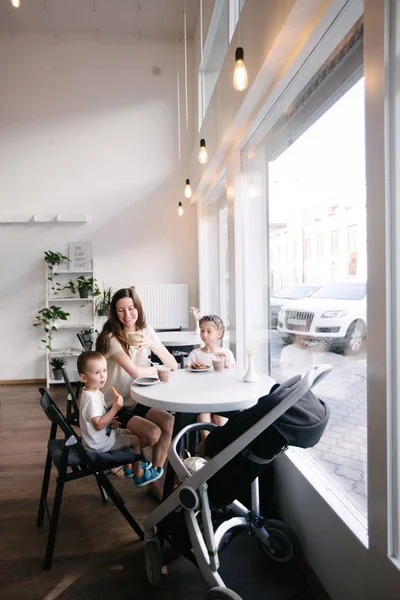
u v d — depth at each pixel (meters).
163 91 5.94
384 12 1.19
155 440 2.23
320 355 2.02
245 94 2.51
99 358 2.14
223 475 1.60
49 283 5.82
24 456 3.19
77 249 5.85
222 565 1.89
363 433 1.61
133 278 5.95
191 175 5.62
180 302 5.85
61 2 5.09
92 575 1.84
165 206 5.97
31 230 5.81
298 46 1.93
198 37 5.35
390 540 1.22
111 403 2.40
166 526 1.71
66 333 5.87
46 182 5.81
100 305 5.79
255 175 3.18
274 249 2.76
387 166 1.20
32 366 5.84
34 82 5.77
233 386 2.10
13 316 5.80
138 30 5.73
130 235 5.94
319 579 1.71
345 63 1.73
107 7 5.21
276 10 1.90
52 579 1.81
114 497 2.05
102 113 5.87
